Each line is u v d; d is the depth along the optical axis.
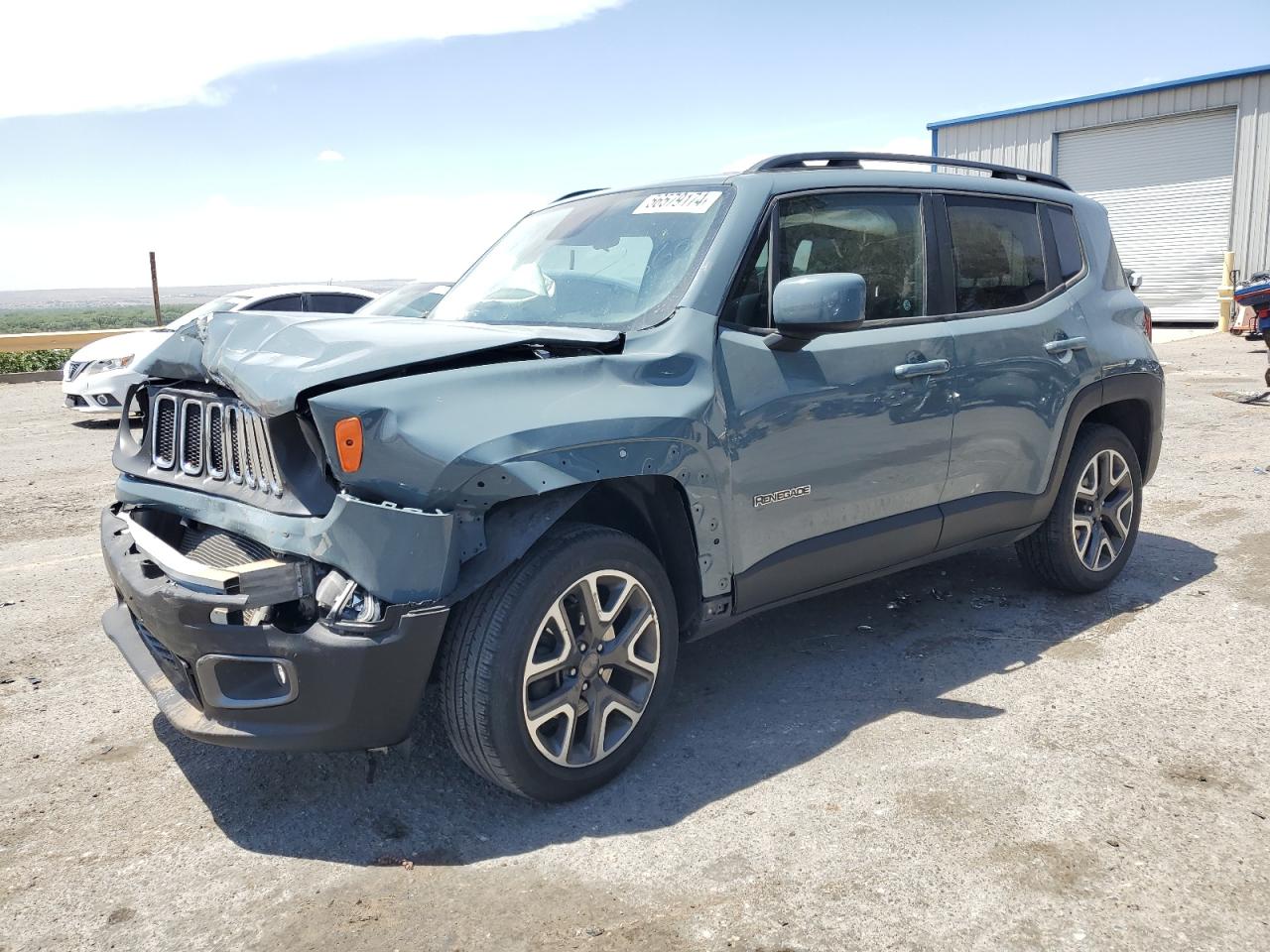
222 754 3.38
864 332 3.64
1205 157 19.84
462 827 2.86
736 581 3.30
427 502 2.60
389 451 2.57
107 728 3.62
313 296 11.44
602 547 2.92
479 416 2.68
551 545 2.84
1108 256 4.84
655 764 3.19
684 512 3.14
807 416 3.38
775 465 3.32
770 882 2.53
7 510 7.38
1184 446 8.12
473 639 2.72
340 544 2.58
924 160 4.15
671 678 3.19
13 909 2.54
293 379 2.62
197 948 2.36
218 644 2.64
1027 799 2.89
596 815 2.89
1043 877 2.52
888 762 3.15
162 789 3.15
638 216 3.74
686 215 3.58
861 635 4.29
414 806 2.99
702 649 4.18
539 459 2.70
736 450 3.20
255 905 2.52
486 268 4.20
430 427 2.60
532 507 2.78
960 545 4.09
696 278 3.32
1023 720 3.42
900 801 2.90
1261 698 3.53
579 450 2.79
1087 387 4.42
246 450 2.90
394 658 2.57
